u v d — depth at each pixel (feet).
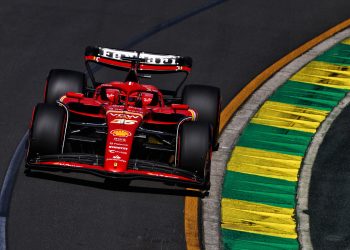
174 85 187.21
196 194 139.54
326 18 238.68
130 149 126.72
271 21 232.94
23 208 131.13
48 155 126.93
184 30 221.46
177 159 131.95
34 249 120.26
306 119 175.52
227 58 206.49
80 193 136.26
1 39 204.85
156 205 135.03
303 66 205.05
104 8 231.71
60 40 208.03
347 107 183.21
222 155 155.63
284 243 128.16
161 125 145.59
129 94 141.38
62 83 148.66
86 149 143.95
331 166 155.22
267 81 195.11
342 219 137.18
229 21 230.07
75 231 126.00
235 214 135.13
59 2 233.35
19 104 170.30
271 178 148.77
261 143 162.50
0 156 147.54
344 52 215.10
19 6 228.22
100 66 194.39
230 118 173.17
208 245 125.39
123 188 138.92
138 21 225.15
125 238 125.39
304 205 140.46
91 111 145.48
